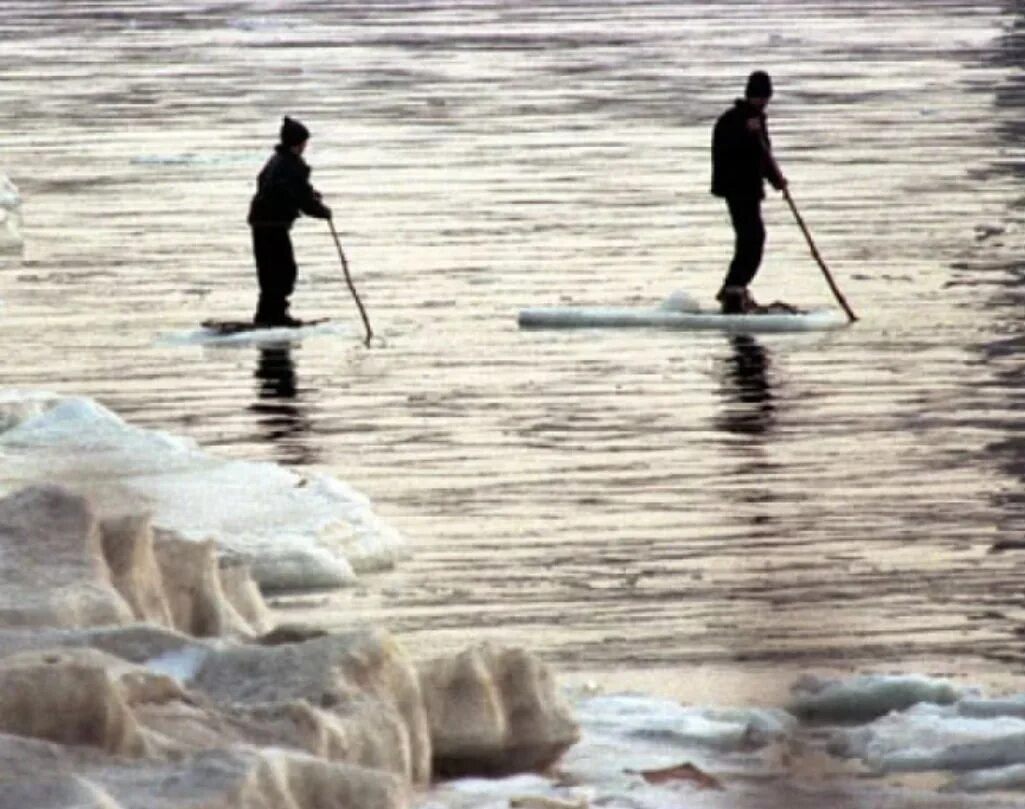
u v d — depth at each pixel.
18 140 127.06
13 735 23.53
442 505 46.44
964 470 49.66
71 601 27.66
